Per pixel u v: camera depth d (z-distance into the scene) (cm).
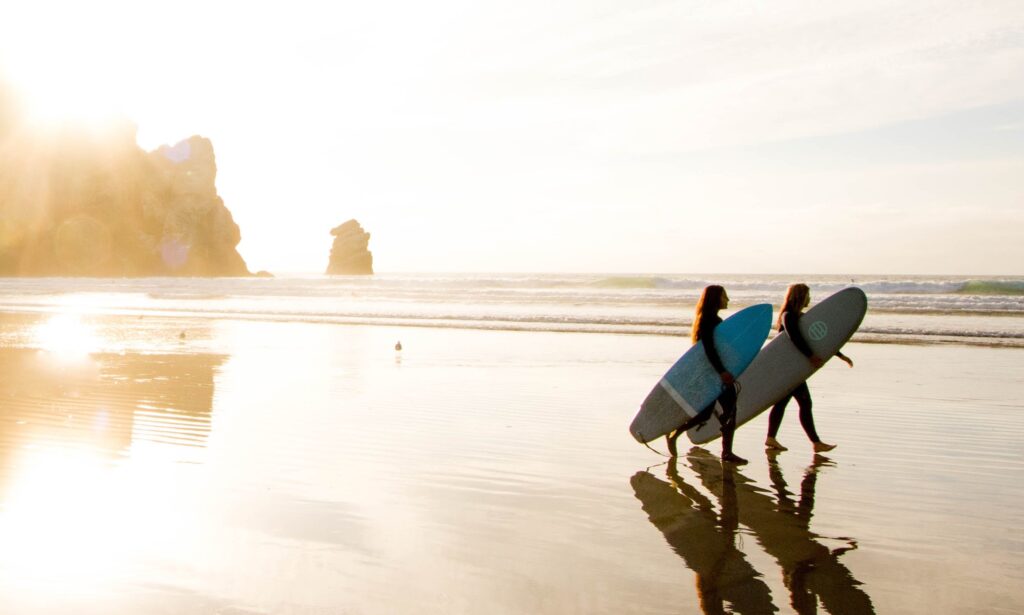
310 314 2775
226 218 14225
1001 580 396
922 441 755
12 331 2072
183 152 14012
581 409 928
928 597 374
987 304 2880
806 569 412
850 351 1602
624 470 638
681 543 455
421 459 667
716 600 370
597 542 456
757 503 542
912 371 1294
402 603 363
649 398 702
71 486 570
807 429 723
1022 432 793
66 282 7150
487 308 3122
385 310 3008
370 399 998
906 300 3045
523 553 435
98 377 1205
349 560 420
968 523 494
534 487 579
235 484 578
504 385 1134
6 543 444
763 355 739
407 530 474
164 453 683
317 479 595
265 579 392
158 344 1733
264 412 902
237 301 3878
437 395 1035
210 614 349
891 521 499
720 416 678
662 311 2859
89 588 379
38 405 941
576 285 5431
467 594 375
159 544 444
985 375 1245
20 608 354
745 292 4359
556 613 354
